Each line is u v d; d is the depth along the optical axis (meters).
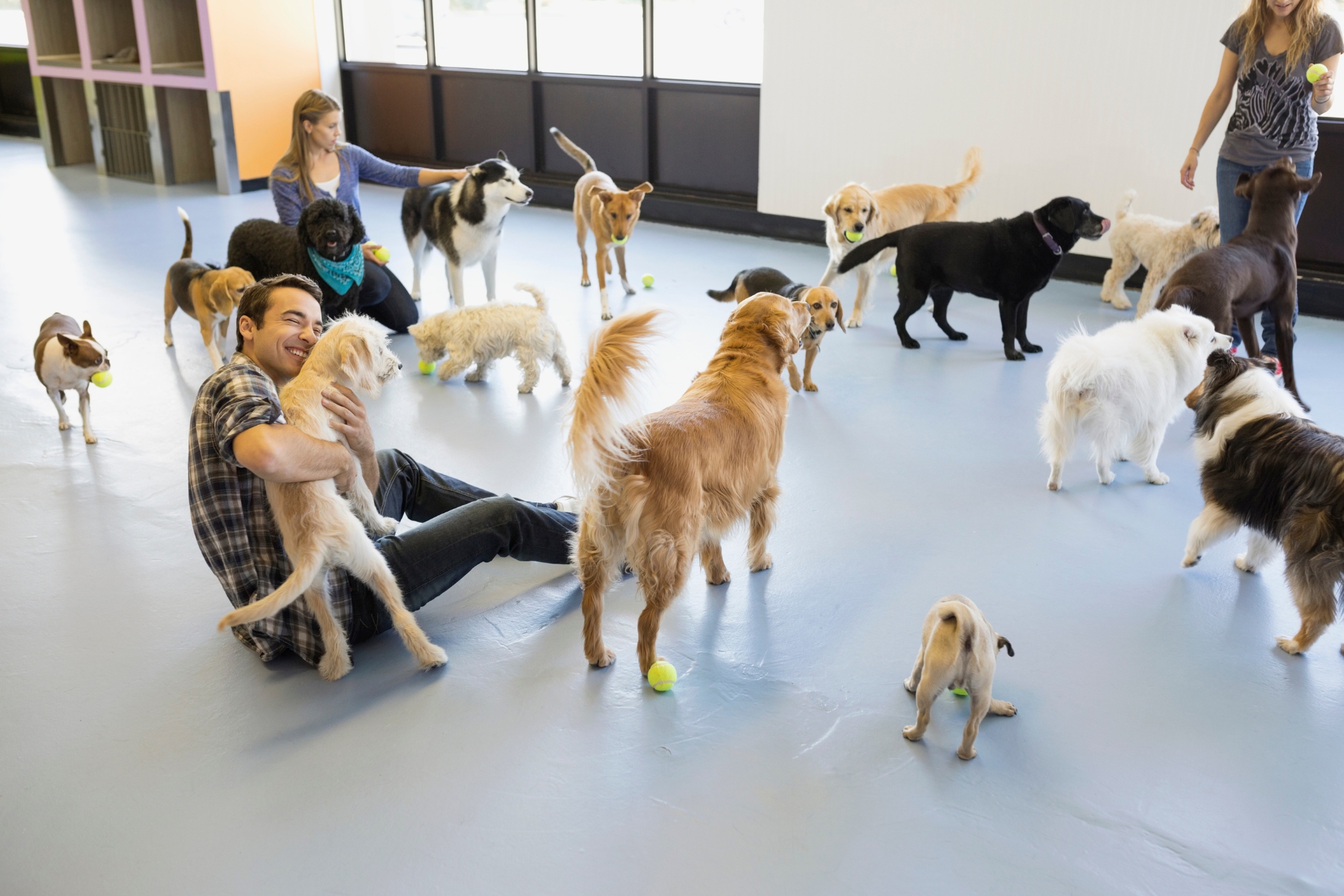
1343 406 4.39
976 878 1.95
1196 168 5.86
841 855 2.01
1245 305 4.41
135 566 3.14
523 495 3.63
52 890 1.94
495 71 9.05
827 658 2.67
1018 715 2.43
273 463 2.19
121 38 10.34
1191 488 3.70
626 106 8.45
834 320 4.47
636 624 2.84
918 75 6.72
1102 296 6.10
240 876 1.96
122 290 6.30
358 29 9.92
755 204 8.01
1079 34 6.05
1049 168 6.42
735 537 3.33
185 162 10.02
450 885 1.94
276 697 2.51
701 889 1.93
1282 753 2.29
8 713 2.45
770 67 7.36
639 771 2.25
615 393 2.28
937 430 4.25
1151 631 2.78
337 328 2.53
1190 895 1.91
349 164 5.45
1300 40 4.49
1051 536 3.32
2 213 8.45
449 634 2.78
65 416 4.21
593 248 7.55
